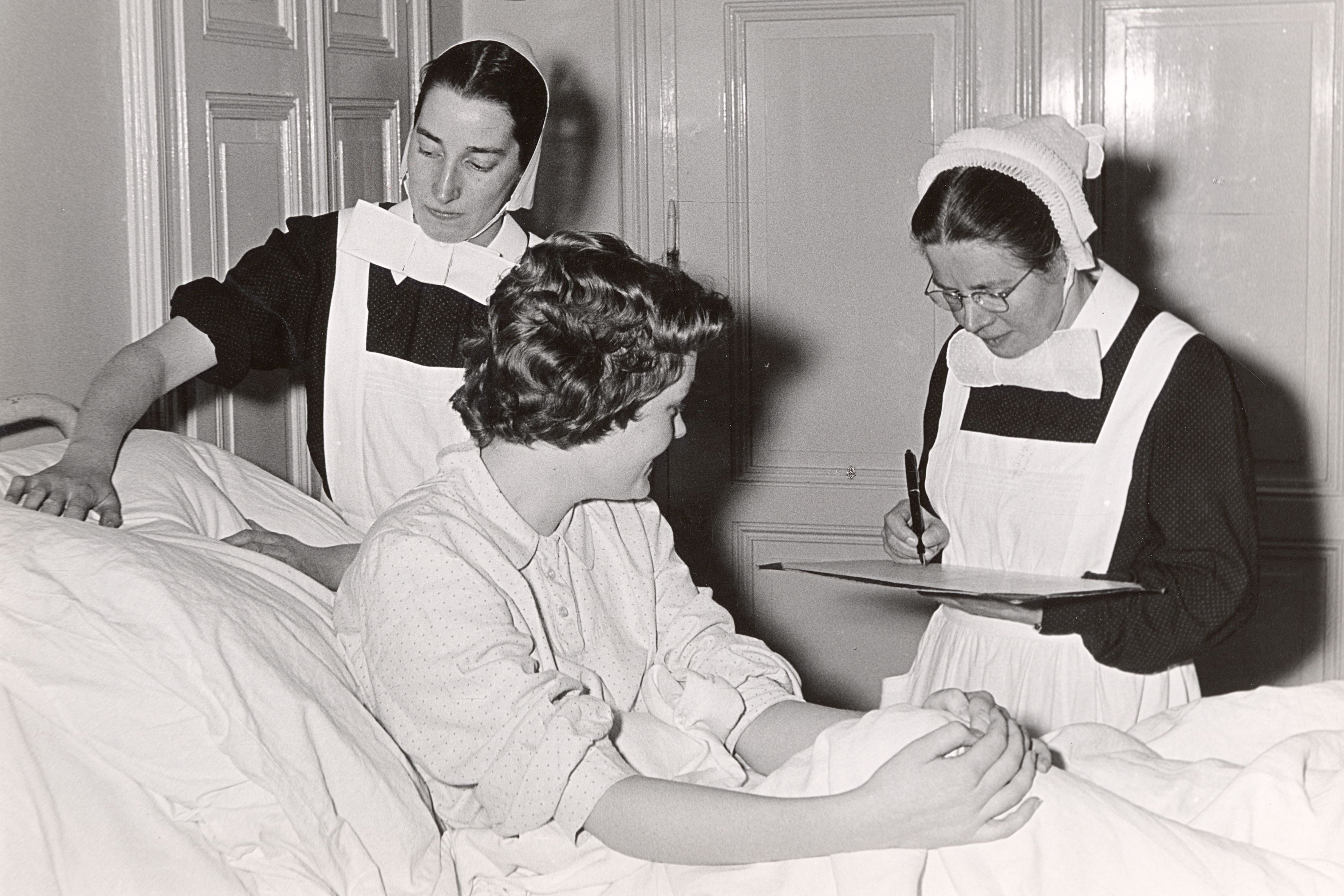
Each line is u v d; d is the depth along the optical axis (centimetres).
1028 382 212
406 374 233
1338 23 370
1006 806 127
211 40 264
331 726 146
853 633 414
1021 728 133
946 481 226
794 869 130
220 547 171
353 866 142
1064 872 127
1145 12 379
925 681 229
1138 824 129
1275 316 382
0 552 148
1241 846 128
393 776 147
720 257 409
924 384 402
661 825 132
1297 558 387
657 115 406
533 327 141
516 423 144
